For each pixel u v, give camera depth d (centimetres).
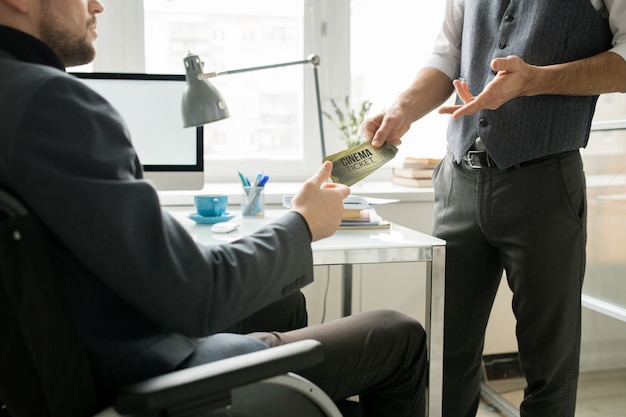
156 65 223
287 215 91
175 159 179
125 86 176
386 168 252
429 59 165
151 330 81
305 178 241
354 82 238
